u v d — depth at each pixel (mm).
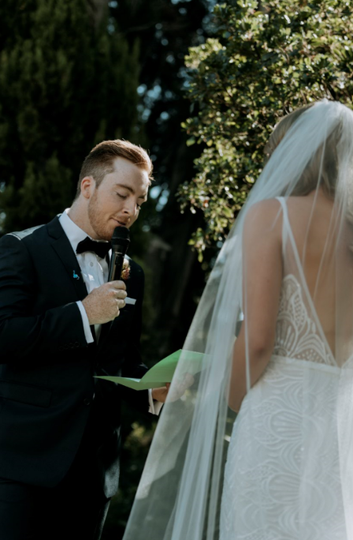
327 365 1992
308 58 3400
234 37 3705
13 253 2773
